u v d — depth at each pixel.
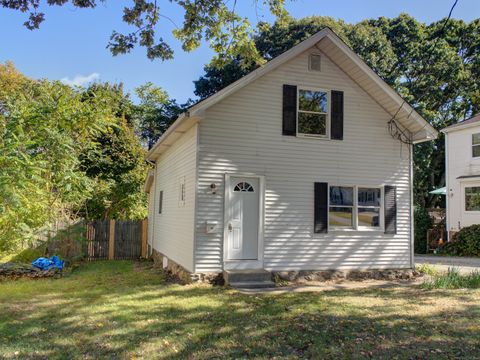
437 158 29.30
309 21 25.70
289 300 7.65
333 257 10.49
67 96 12.51
